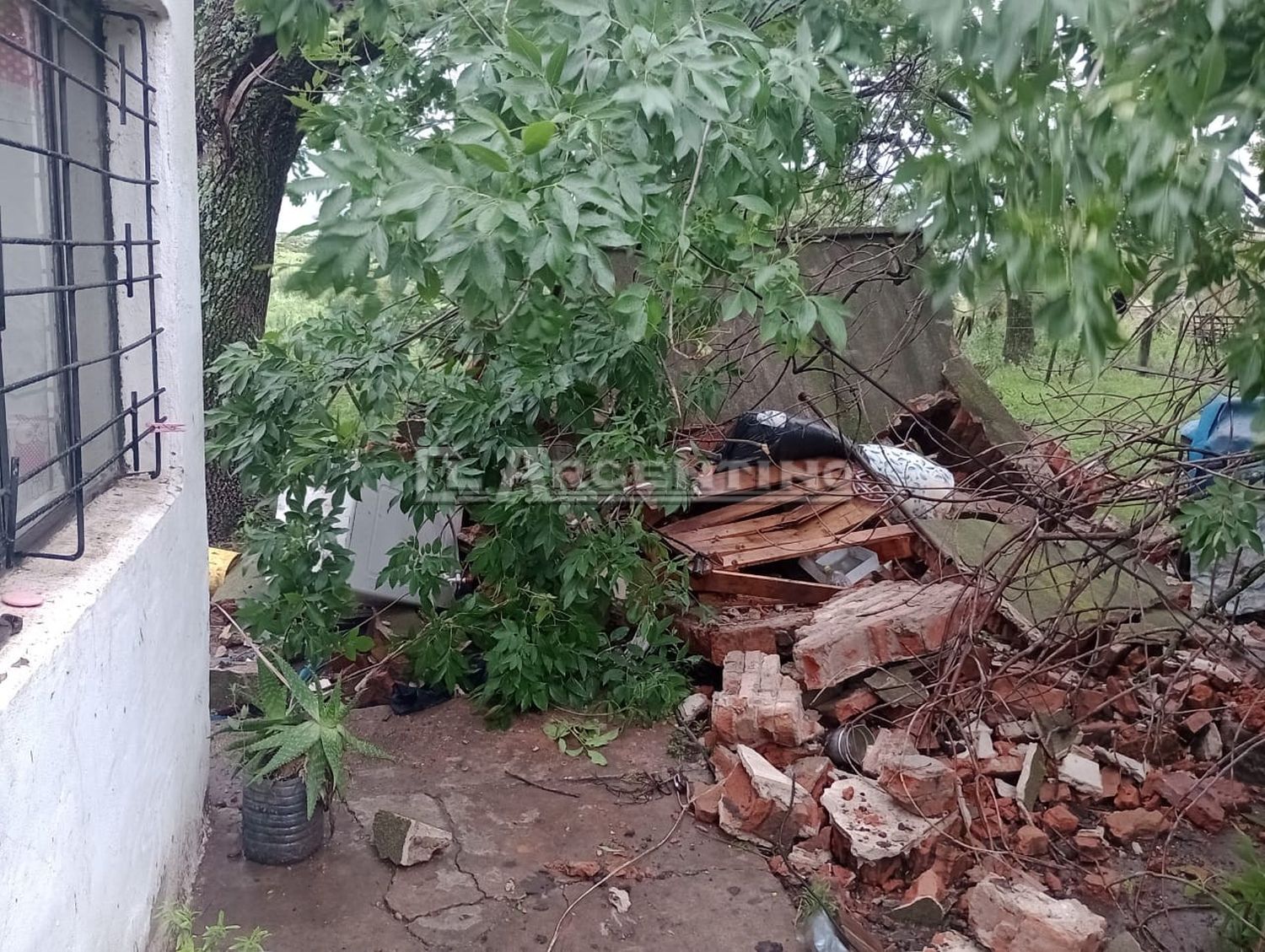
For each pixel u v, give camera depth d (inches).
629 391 156.2
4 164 77.5
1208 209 61.4
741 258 115.2
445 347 165.2
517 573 157.5
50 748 62.7
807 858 121.0
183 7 107.7
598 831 127.0
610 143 103.2
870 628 148.3
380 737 150.0
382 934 105.5
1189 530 141.3
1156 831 131.5
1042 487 143.5
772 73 107.9
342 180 94.2
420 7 143.1
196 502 115.3
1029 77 63.8
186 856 108.7
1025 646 156.6
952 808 125.1
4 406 69.0
